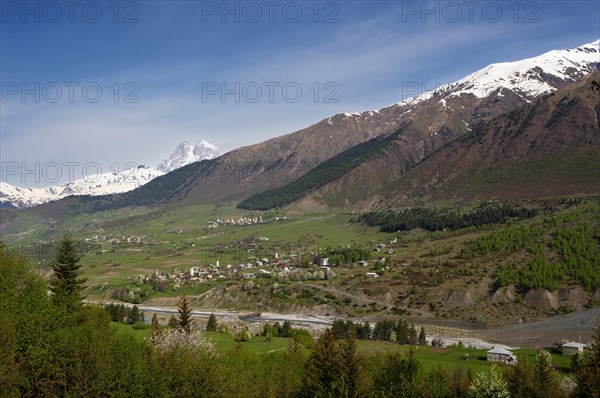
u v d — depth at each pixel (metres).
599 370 57.84
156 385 59.34
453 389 73.06
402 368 77.31
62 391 55.34
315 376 72.81
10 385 50.34
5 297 65.06
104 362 55.75
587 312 175.50
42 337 56.16
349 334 77.44
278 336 154.75
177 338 80.00
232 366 75.56
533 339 156.75
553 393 69.94
